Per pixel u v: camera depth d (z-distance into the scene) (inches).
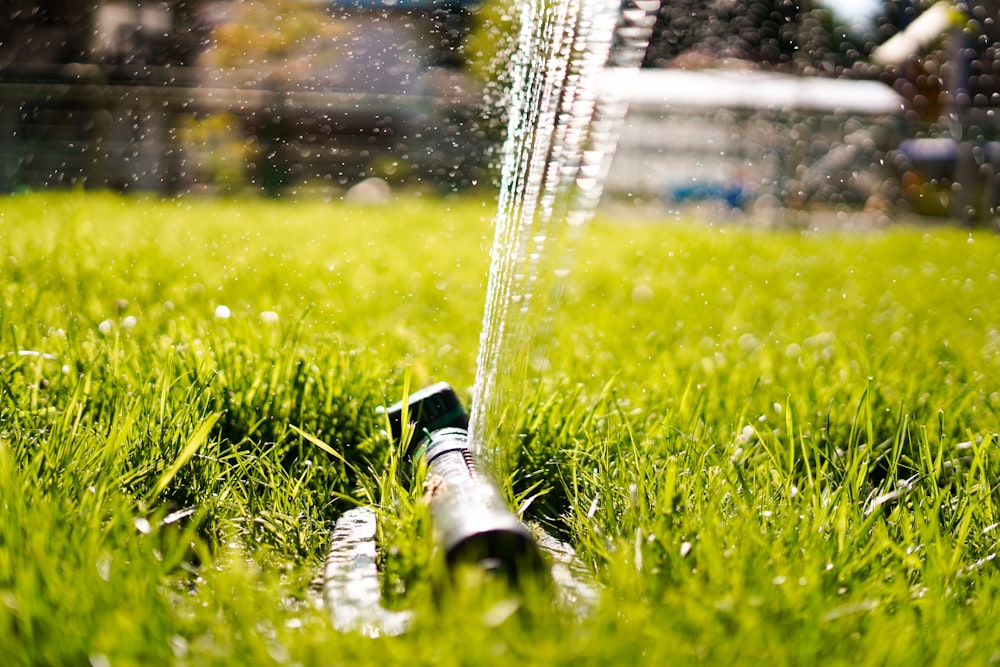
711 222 426.3
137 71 414.0
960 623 53.0
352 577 57.3
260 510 71.2
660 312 169.2
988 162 449.1
